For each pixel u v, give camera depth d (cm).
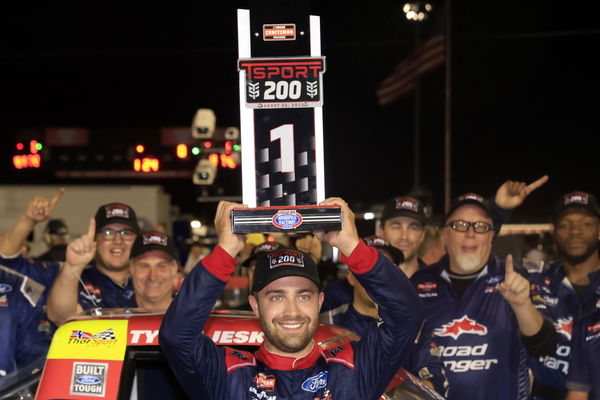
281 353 348
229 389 344
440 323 536
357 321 540
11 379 479
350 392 348
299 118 343
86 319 381
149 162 2719
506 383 528
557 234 547
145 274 557
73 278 496
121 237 609
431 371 518
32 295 577
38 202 580
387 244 541
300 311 340
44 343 579
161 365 409
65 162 2808
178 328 327
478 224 542
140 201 1781
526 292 487
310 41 347
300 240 684
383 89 2133
